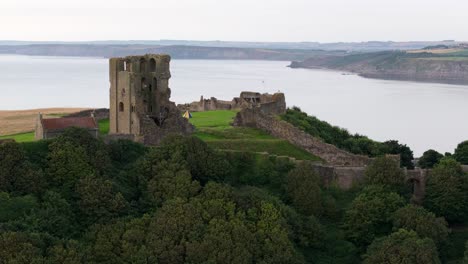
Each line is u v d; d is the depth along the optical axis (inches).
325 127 6279.5
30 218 3122.5
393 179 4124.0
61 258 2805.1
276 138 5073.8
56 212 3245.6
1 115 7859.3
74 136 3794.3
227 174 4099.4
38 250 2817.4
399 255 3196.4
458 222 4121.6
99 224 3250.5
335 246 3750.0
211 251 3117.6
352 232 3762.3
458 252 3720.5
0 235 2837.1
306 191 3976.4
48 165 3592.5
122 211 3427.7
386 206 3836.1
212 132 5029.5
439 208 4072.3
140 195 3681.1
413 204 4040.4
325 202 4055.1
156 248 3093.0
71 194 3472.0
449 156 5511.8
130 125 4645.7
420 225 3577.8
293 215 3703.3
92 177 3501.5
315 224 3727.9
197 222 3277.6
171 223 3216.0
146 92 4931.1
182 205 3339.1
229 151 4382.4
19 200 3223.4
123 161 4050.2
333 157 4751.5
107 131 4970.5
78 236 3233.3
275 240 3312.0
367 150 5851.4
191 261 3073.3
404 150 6018.7
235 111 6574.8
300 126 5487.2
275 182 4224.9
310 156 4813.0
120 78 4680.1
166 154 3873.0
